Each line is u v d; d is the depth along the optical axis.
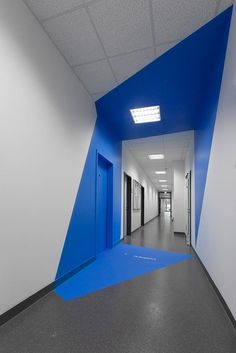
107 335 1.45
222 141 2.10
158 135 4.81
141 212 9.22
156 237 6.02
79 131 2.79
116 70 2.60
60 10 1.82
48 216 2.05
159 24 1.94
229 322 1.65
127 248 4.39
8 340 1.36
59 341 1.37
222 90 2.13
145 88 2.95
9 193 1.54
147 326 1.57
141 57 2.37
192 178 4.57
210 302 1.99
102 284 2.38
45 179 2.00
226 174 1.93
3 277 1.50
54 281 2.17
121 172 5.22
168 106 3.44
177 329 1.54
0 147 1.47
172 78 2.71
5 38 1.55
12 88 1.60
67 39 2.12
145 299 2.03
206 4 1.74
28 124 1.77
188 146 5.50
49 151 2.07
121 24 1.95
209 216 2.66
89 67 2.54
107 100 3.29
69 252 2.50
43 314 1.69
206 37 2.04
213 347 1.35
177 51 2.25
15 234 1.60
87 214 3.04
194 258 3.67
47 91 2.06
